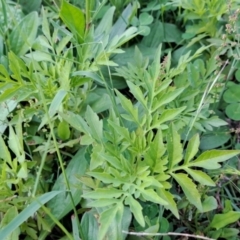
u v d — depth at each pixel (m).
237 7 1.41
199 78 1.34
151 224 1.11
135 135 1.04
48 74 1.22
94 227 1.09
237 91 1.37
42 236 1.15
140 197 1.07
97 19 1.60
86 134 1.06
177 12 1.71
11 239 1.07
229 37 1.49
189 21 1.63
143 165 1.03
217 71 1.32
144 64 1.45
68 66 1.16
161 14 1.64
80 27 1.20
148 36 1.60
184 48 1.54
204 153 0.99
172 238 1.16
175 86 1.29
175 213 0.97
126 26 1.57
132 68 1.33
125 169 0.99
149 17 1.57
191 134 1.26
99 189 0.95
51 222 1.16
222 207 1.21
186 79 1.30
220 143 1.31
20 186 1.09
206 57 1.53
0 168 1.09
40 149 1.23
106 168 1.04
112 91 1.22
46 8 1.62
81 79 1.21
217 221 1.12
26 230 1.13
